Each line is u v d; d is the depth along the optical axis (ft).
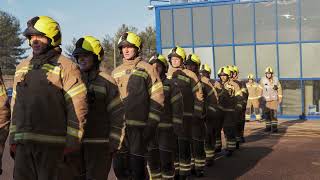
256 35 70.33
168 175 23.67
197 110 26.78
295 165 32.50
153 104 20.98
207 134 31.55
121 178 20.86
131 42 21.07
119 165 20.81
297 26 68.44
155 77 21.07
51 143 14.05
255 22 70.28
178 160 25.80
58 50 14.56
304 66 68.39
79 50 16.97
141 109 20.84
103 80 17.15
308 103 68.49
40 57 14.34
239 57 71.26
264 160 34.47
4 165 32.86
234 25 71.26
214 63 72.33
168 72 25.63
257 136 49.34
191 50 73.20
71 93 14.16
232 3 71.05
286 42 69.05
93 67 17.28
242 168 31.35
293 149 39.83
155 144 22.93
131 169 20.85
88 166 17.02
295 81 68.95
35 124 14.01
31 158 14.08
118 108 17.31
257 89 64.34
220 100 34.99
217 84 34.88
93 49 17.08
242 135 43.45
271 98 52.75
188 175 26.63
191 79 25.98
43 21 14.20
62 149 14.26
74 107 14.15
